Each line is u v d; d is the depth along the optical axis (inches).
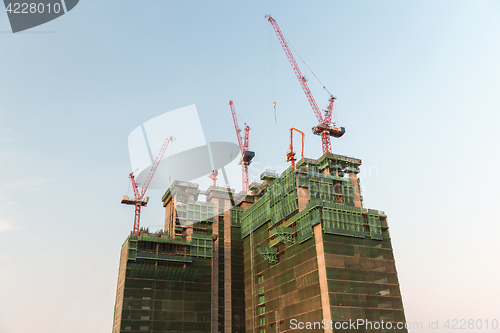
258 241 5610.2
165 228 6235.2
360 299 4079.7
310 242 4429.1
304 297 4311.0
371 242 4483.3
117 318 5103.3
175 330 5054.1
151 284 5201.8
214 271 5708.7
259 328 5073.8
